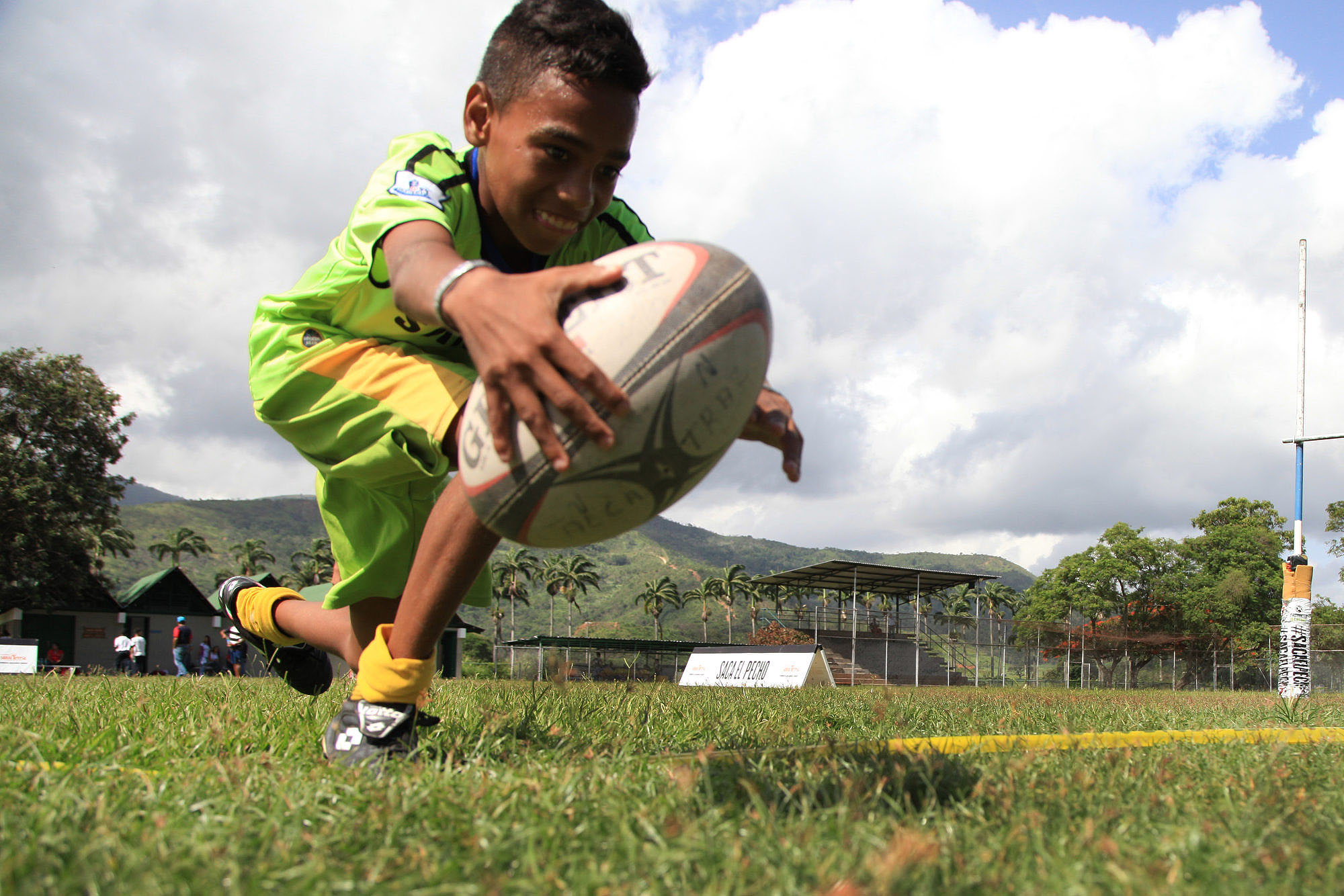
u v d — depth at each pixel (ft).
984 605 349.82
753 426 6.93
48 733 9.04
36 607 147.74
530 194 6.98
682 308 5.62
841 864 4.64
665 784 6.61
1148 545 213.05
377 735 7.56
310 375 8.04
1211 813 6.30
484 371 5.42
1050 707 20.27
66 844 4.74
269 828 5.15
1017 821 5.67
